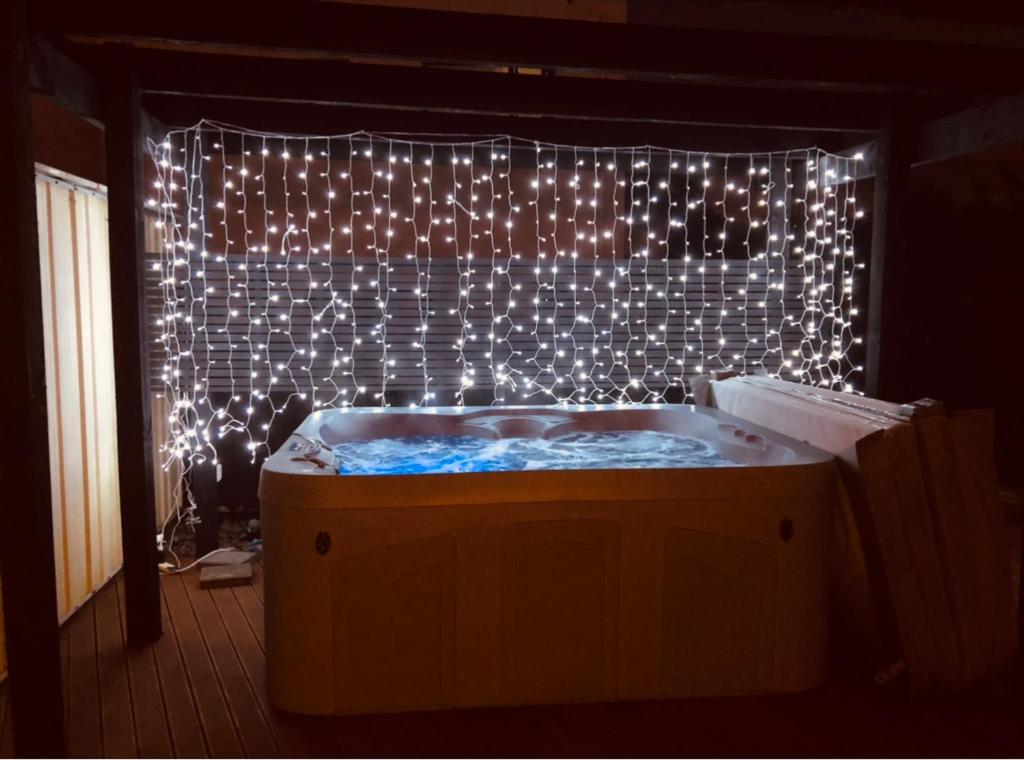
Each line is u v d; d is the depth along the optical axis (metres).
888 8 2.52
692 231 5.14
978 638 2.61
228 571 3.78
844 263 4.81
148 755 2.29
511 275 4.41
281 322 4.21
